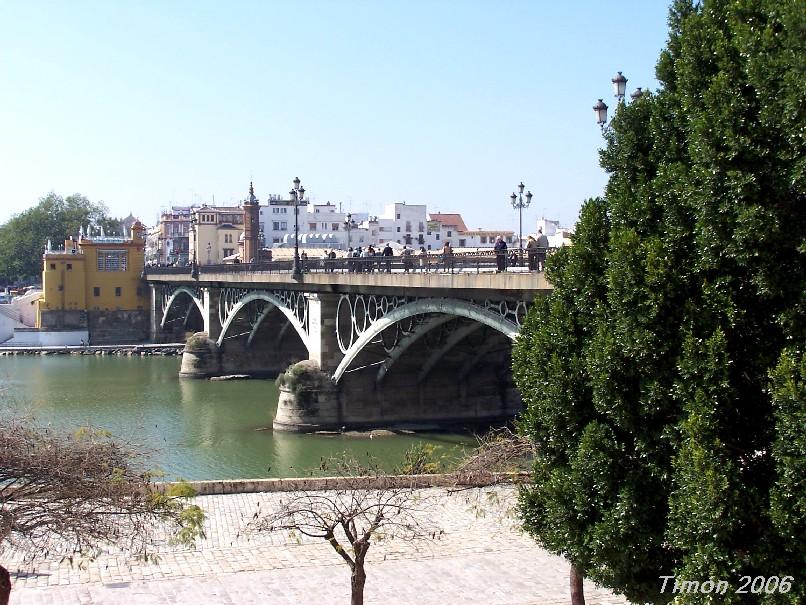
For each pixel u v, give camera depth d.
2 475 15.08
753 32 11.70
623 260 12.69
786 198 11.10
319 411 50.03
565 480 13.80
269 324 76.81
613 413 12.87
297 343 81.75
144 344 109.12
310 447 45.38
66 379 76.75
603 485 12.99
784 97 10.93
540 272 26.91
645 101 14.17
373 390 50.84
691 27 12.66
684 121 13.06
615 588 13.83
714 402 11.55
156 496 17.98
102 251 112.44
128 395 66.25
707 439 11.45
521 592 19.58
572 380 13.81
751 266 11.45
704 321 11.88
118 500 16.08
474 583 20.19
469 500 23.27
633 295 12.52
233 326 79.44
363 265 45.31
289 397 50.34
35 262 151.50
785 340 11.47
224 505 26.34
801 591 10.76
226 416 56.12
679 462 11.61
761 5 12.15
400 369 50.81
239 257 118.31
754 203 11.20
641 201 13.27
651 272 12.29
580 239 14.39
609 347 12.81
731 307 11.62
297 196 51.19
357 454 42.94
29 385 72.06
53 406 60.06
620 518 12.74
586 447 13.15
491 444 21.97
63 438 17.70
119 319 112.75
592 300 14.01
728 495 11.09
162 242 174.62
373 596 19.36
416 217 150.38
